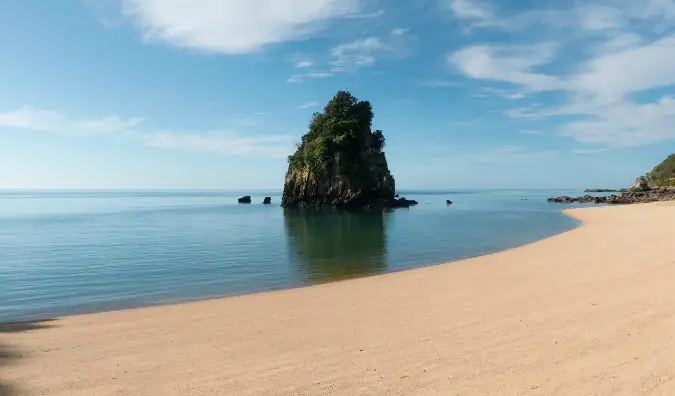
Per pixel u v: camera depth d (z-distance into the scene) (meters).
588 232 36.78
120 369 9.20
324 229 52.91
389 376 8.39
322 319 12.92
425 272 21.33
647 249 23.94
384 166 108.38
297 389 7.97
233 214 88.25
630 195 119.00
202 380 8.52
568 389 7.39
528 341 10.00
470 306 13.65
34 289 20.52
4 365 9.48
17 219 76.06
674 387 7.18
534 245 30.19
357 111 107.25
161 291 19.84
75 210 110.12
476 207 107.31
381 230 50.28
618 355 8.74
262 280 22.09
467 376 8.21
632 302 12.77
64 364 9.54
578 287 15.45
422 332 11.13
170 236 46.09
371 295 16.27
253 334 11.57
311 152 105.06
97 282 22.06
